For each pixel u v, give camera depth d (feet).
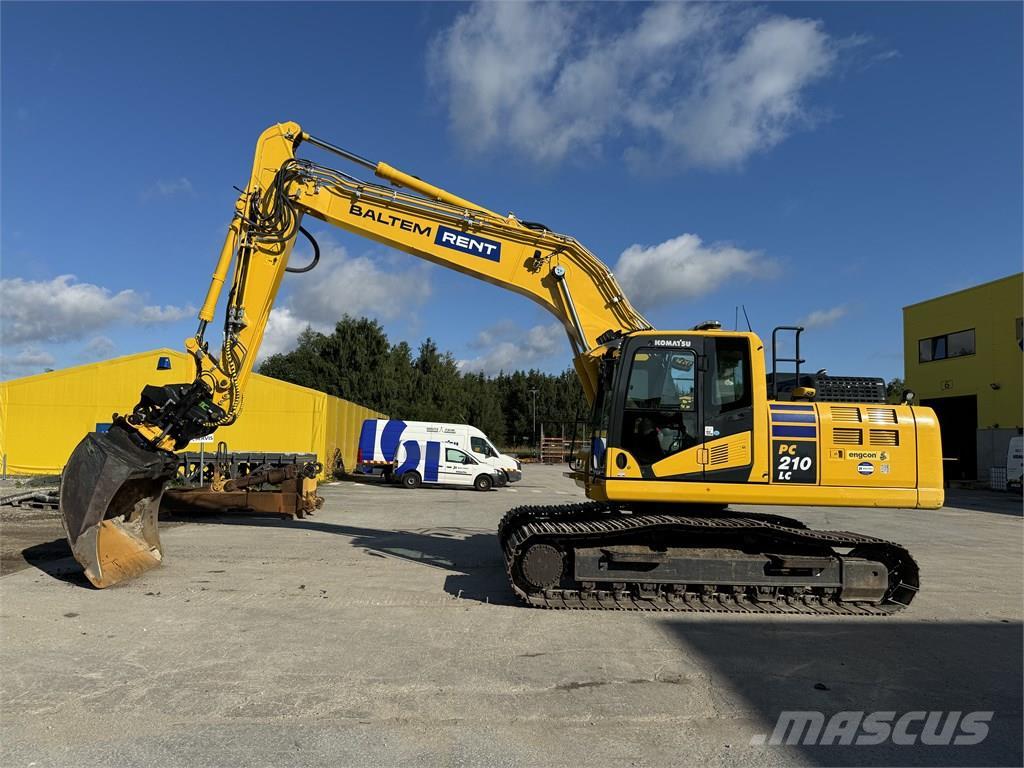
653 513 25.81
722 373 24.54
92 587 24.98
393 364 181.16
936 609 24.73
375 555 32.73
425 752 12.76
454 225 29.22
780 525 24.77
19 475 76.69
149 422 26.68
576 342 29.58
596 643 19.72
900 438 24.32
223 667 17.03
